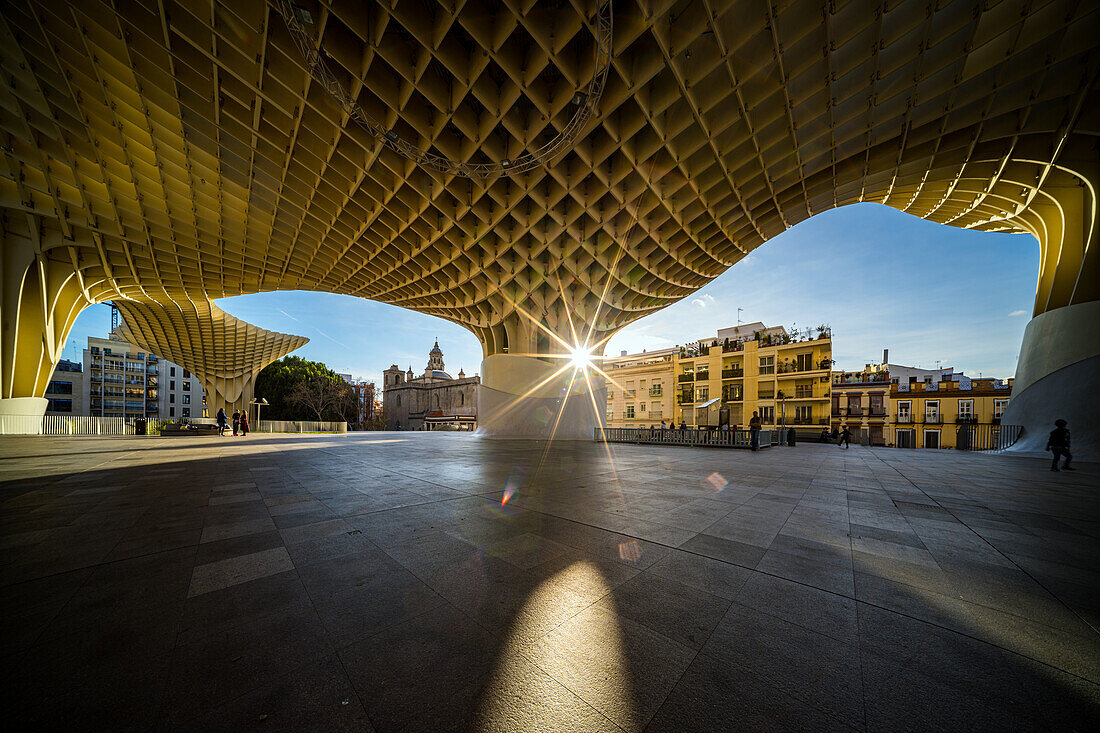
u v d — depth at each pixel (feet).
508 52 29.50
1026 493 21.31
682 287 73.61
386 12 26.23
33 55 32.35
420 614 7.98
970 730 4.99
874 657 6.59
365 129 35.50
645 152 38.58
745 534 13.44
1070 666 6.32
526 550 11.72
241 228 54.75
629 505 17.67
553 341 70.54
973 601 8.66
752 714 5.31
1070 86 32.58
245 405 131.85
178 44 30.14
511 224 53.93
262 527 13.80
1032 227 55.42
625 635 7.27
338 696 5.60
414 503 17.67
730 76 30.04
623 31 27.25
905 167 43.16
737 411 121.08
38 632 7.04
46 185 48.49
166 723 4.99
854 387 115.65
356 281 74.84
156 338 109.50
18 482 22.06
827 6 25.55
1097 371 43.24
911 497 19.95
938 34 27.27
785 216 53.01
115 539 12.38
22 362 59.16
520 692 5.76
